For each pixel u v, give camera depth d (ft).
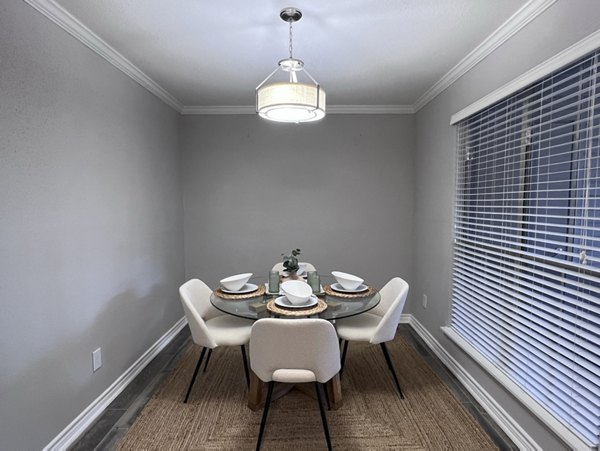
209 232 12.40
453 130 8.78
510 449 5.90
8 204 4.87
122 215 8.02
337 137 12.19
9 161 4.88
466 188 8.50
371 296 7.64
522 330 5.96
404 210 12.34
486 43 6.97
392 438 6.21
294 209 12.36
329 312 6.63
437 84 9.57
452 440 6.15
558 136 5.08
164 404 7.28
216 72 8.80
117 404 7.30
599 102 4.62
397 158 12.22
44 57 5.51
